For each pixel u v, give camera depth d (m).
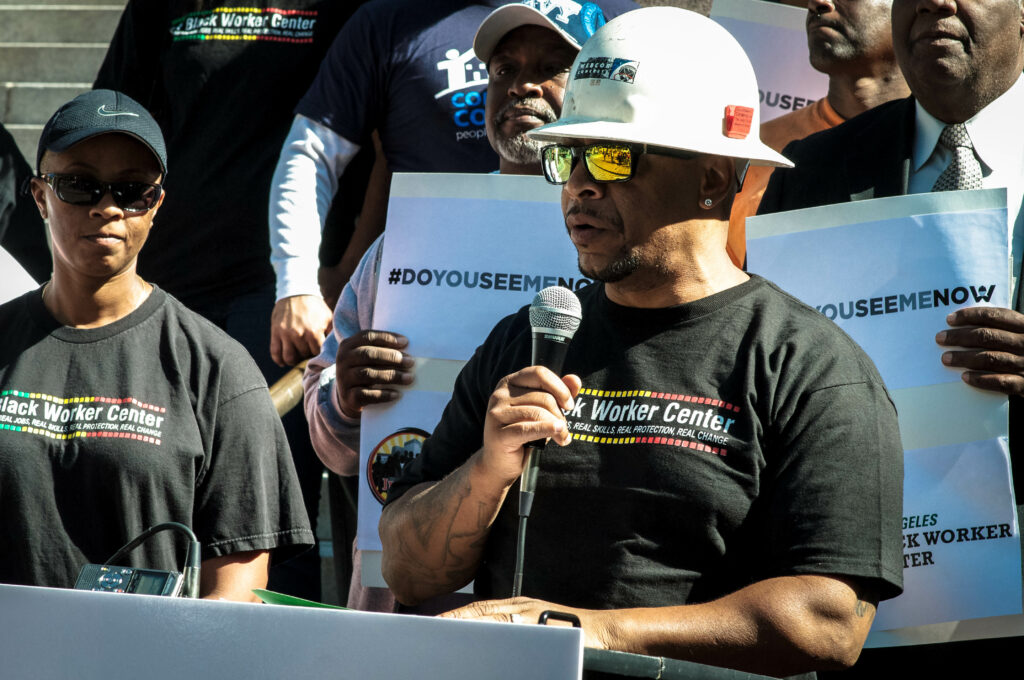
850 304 3.82
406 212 4.26
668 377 3.00
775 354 2.99
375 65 5.52
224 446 3.75
